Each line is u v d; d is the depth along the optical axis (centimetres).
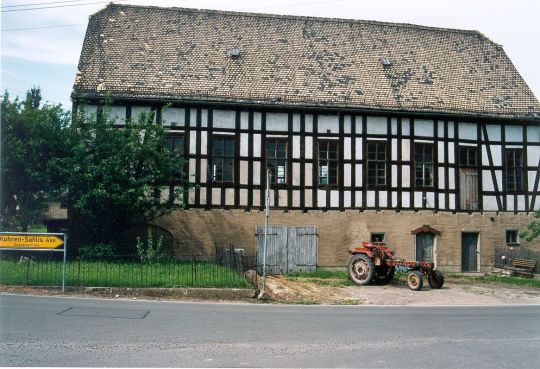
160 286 1592
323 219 2373
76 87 2212
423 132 2497
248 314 1305
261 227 2311
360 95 2458
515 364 873
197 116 2295
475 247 2555
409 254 2447
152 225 2236
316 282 2062
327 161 2395
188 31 2592
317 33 2741
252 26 2698
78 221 2117
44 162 2023
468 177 2548
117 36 2488
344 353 914
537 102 2672
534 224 2438
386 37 2809
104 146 2017
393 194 2445
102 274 1650
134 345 912
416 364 855
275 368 802
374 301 1716
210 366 799
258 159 2331
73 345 896
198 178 2278
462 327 1220
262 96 2345
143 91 2248
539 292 2012
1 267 1680
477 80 2719
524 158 2612
